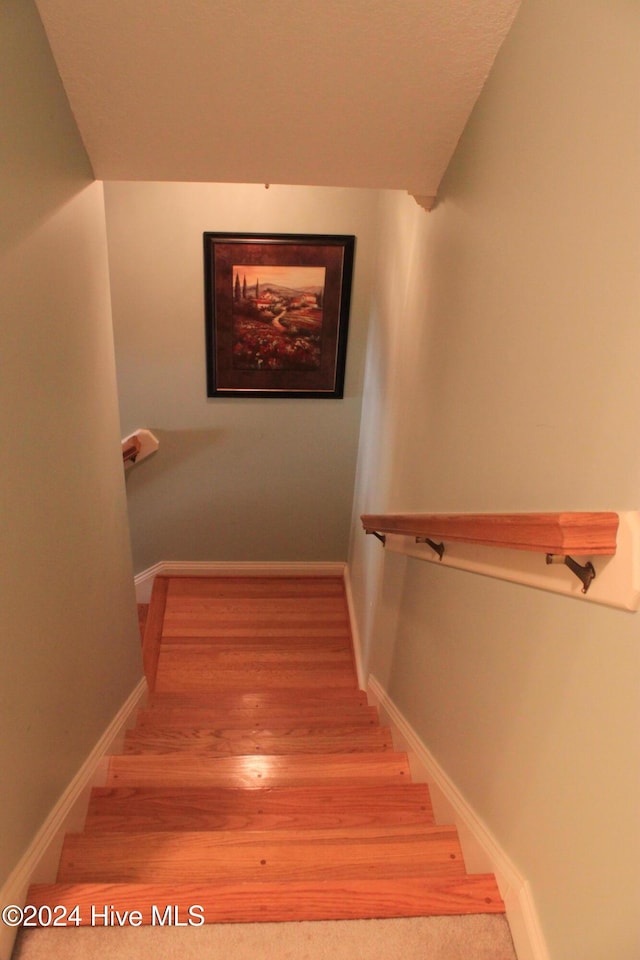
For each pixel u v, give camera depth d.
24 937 1.13
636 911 0.80
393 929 1.17
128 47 1.31
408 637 2.09
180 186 2.86
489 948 1.15
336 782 1.91
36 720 1.28
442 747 1.67
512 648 1.21
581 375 0.94
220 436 3.50
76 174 1.49
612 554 0.84
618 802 0.84
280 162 1.64
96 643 1.75
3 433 1.09
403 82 1.41
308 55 1.35
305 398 3.41
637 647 0.80
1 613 1.10
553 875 1.04
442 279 1.74
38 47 1.22
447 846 1.47
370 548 3.05
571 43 0.97
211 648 3.42
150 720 2.38
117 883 1.29
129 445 3.27
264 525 3.83
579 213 0.95
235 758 1.96
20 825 1.20
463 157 1.54
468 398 1.50
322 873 1.39
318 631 3.61
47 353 1.31
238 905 1.19
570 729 0.98
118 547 1.99
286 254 3.02
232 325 3.17
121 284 3.04
